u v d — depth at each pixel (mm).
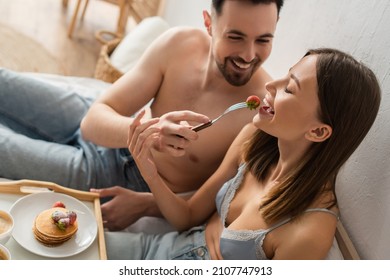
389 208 1001
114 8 3662
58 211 1070
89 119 1452
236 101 1385
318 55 970
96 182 1461
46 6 3336
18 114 1530
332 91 929
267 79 1435
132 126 1179
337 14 1263
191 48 1472
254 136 1178
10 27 2896
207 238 1221
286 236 996
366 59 1112
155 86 1505
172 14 3104
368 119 951
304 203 997
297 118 972
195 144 1394
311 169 996
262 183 1146
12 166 1339
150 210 1421
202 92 1423
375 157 1065
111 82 2199
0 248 948
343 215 1193
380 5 1093
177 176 1456
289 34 1544
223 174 1285
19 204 1104
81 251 1053
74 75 2693
